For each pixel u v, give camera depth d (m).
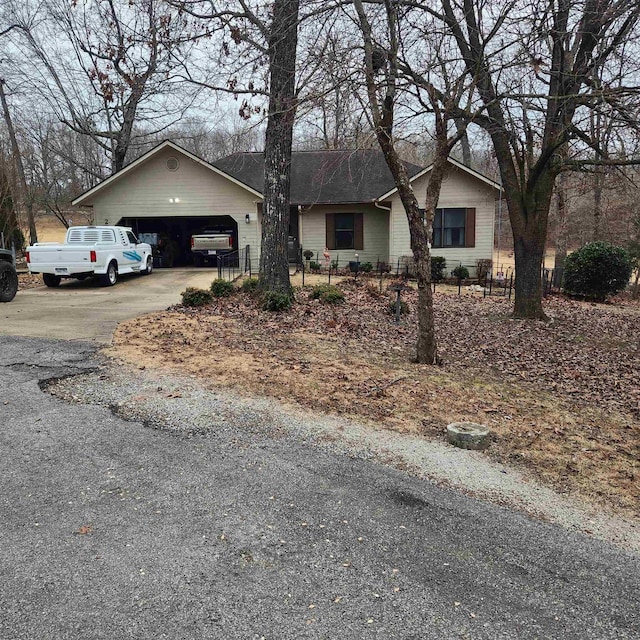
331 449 4.44
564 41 9.08
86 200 18.77
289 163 11.23
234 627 2.35
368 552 2.99
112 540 2.99
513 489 3.98
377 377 6.59
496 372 7.70
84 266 13.83
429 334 7.55
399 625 2.41
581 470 4.47
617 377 8.09
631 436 5.49
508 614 2.53
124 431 4.59
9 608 2.42
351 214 20.34
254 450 4.33
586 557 3.11
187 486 3.66
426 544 3.11
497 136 11.16
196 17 10.12
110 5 19.22
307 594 2.60
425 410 5.61
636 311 15.30
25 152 22.53
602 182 17.34
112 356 6.82
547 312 13.45
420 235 7.22
